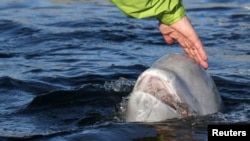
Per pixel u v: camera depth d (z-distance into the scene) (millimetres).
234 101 7172
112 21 11297
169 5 5648
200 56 5961
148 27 10844
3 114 6836
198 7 12562
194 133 5941
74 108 6953
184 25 5828
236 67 8680
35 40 10211
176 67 6258
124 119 6273
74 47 9797
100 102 7098
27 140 5836
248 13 11977
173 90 6113
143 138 5738
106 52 9500
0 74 8312
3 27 11000
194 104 6270
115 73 8320
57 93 7238
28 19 11688
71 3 13125
